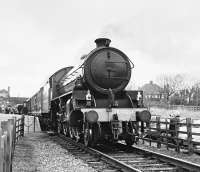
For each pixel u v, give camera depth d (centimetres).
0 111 6053
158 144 1327
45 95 2191
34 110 3200
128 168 790
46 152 1179
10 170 701
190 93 7806
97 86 1239
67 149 1239
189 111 4719
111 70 1259
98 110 1148
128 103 1273
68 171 817
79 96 1205
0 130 432
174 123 1227
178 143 1186
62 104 1562
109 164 901
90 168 858
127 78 1289
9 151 644
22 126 1922
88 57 1249
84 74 1234
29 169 838
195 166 770
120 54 1297
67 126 1538
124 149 1225
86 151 1166
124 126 1223
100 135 1158
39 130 2617
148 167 863
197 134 1082
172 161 888
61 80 1811
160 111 4569
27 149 1254
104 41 1312
